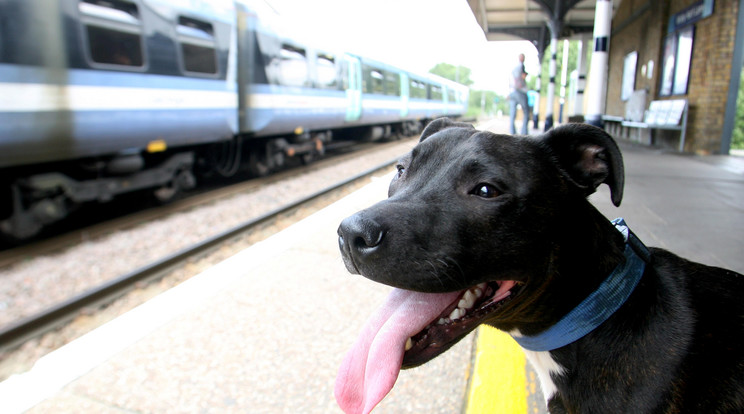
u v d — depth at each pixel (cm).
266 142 1082
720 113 996
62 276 493
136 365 255
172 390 235
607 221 174
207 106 799
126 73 645
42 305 436
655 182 671
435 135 179
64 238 605
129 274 455
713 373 144
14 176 597
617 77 1767
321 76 1241
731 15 957
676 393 143
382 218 144
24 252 560
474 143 162
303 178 1078
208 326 294
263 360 258
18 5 515
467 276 148
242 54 923
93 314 411
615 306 156
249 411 221
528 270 153
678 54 1141
